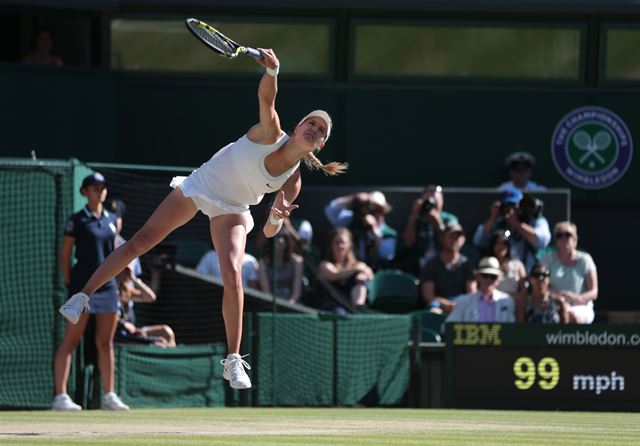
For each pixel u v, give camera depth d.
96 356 33.84
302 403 37.09
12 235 32.62
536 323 34.41
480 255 46.50
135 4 50.44
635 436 22.34
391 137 51.66
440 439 20.72
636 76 52.53
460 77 51.91
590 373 34.22
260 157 21.05
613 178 52.34
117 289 32.59
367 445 18.86
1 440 19.39
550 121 52.19
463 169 51.97
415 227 46.12
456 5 50.06
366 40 51.56
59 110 48.38
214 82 51.00
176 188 21.42
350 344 37.88
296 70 51.31
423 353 38.75
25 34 49.69
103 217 32.47
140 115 50.72
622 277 52.50
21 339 32.72
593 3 50.31
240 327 20.97
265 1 49.16
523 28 52.00
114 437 20.31
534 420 28.20
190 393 35.62
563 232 41.06
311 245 45.88
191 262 42.00
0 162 32.56
